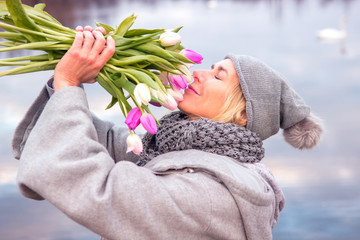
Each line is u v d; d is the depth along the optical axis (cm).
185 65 106
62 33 104
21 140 119
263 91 122
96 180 94
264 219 109
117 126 143
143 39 104
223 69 124
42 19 102
